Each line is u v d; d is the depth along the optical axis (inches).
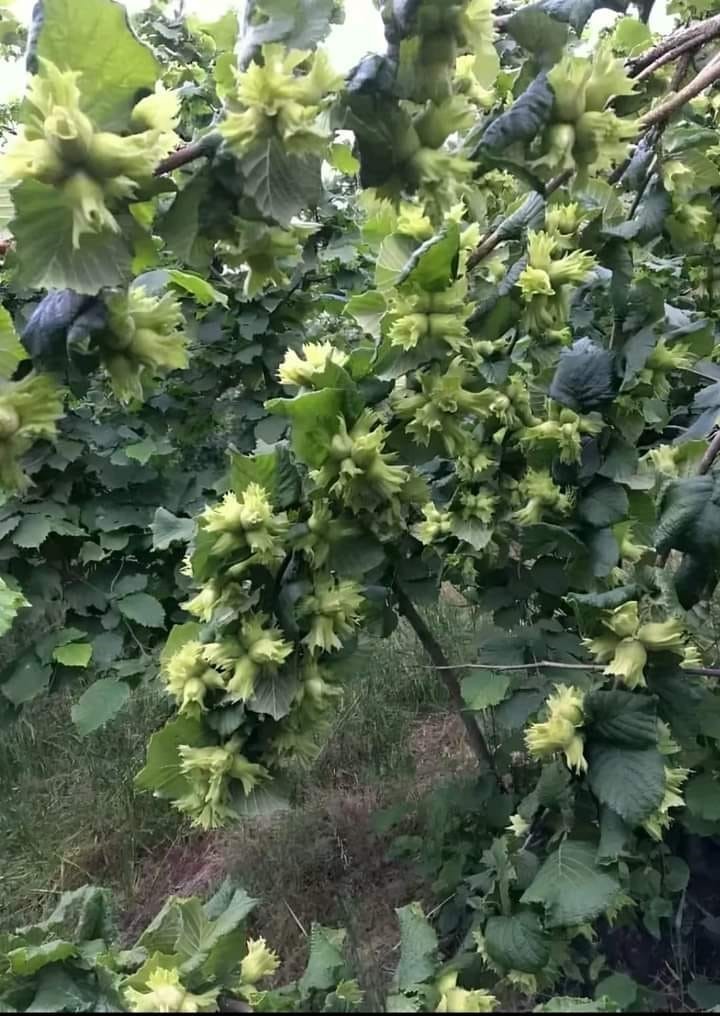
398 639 183.6
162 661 63.0
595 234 66.8
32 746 168.7
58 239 42.5
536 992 74.4
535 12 56.6
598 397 69.0
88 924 68.1
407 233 58.2
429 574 93.6
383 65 50.4
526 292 62.1
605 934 99.5
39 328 45.7
